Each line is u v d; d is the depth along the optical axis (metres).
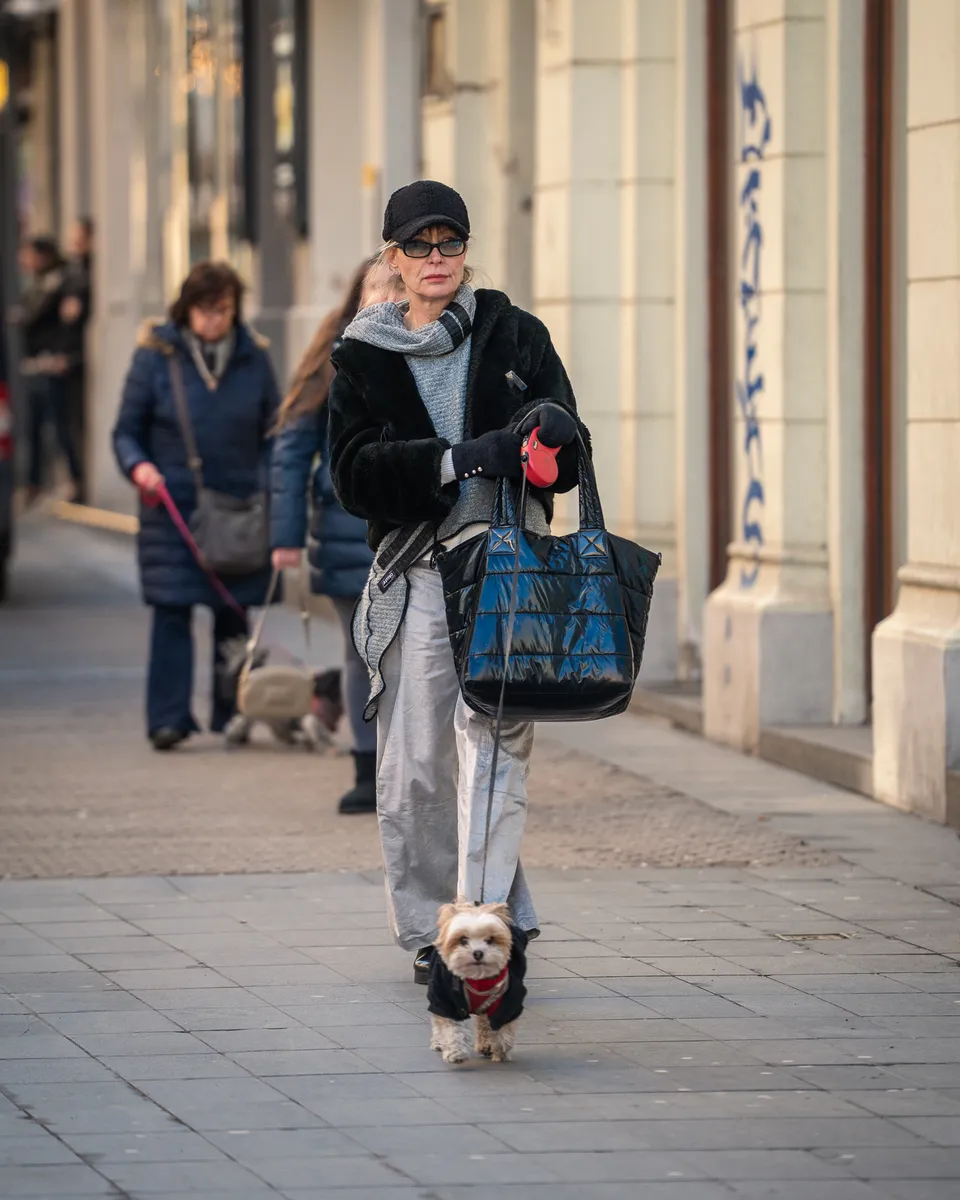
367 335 8.73
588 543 8.38
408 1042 8.67
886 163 14.41
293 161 25.45
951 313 12.70
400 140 22.75
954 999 9.27
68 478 39.72
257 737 16.25
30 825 12.95
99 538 32.88
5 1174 7.22
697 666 17.52
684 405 17.25
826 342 14.88
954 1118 7.75
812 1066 8.34
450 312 8.80
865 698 15.02
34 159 47.19
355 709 13.30
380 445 8.59
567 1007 9.15
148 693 15.57
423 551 8.94
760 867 11.78
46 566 28.89
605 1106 7.88
